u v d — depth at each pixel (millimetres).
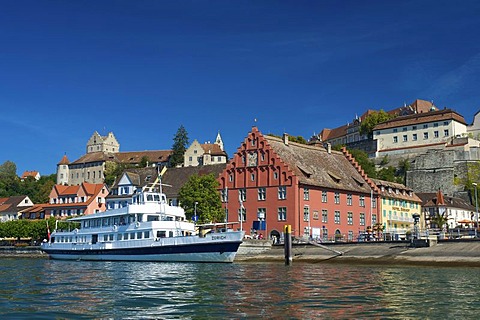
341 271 53281
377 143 169875
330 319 24609
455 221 126250
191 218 94375
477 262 58500
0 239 124000
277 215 92250
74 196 140750
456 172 143750
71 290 36562
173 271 53500
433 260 61719
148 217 75250
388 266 61812
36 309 28062
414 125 163000
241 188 97000
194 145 198375
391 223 111938
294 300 30359
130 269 57031
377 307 27812
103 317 25766
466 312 26391
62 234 85875
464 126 161000
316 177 97438
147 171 126938
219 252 66562
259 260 74625
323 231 94875
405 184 150625
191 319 25078
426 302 29578
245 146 98125
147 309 27875
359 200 104438
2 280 44531
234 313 26359
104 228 78438
